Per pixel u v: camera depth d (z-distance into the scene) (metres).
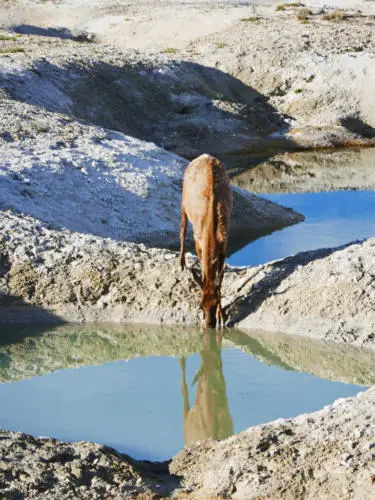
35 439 8.62
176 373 11.41
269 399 10.28
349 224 19.91
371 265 12.90
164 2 59.22
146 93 35.38
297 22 47.09
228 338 12.43
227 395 10.48
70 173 18.91
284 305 12.66
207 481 7.73
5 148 19.52
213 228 11.52
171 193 19.98
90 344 12.58
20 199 17.09
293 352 11.92
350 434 7.89
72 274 13.81
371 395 8.80
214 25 49.69
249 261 16.66
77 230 17.16
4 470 7.62
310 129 35.81
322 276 12.89
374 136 35.97
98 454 8.23
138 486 7.65
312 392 10.48
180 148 33.03
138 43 49.94
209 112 35.66
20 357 12.12
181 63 39.00
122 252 14.27
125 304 13.39
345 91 37.94
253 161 31.62
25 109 22.95
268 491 7.27
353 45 41.88
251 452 7.93
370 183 25.73
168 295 13.27
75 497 7.29
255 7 53.94
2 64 31.39
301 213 21.28
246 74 39.75
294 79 38.97
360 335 12.02
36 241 14.53
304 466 7.54
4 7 57.94
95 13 56.28
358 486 7.08
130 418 9.76
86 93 32.59
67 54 35.59
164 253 14.35
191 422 9.61
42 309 13.58
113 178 19.48
